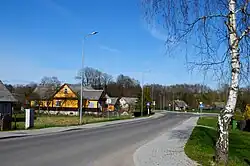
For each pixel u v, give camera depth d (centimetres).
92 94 7912
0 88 4675
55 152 1430
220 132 1088
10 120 2620
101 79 11656
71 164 1144
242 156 1570
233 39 1015
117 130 3020
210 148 1712
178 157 1363
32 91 7656
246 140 2622
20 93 7400
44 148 1559
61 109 7531
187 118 6366
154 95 12338
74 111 7456
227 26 1016
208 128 3678
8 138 2036
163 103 12319
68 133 2536
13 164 1095
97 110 7644
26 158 1233
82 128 3153
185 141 2098
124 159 1309
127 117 6081
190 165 1161
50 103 7562
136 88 11862
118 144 1873
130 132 2812
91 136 2327
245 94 1139
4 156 1265
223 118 1078
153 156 1398
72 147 1641
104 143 1900
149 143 1956
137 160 1285
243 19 1001
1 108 4434
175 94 12138
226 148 1079
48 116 6012
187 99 11706
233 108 1062
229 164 1103
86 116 6200
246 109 3984
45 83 7975
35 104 7312
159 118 6209
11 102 4609
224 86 1091
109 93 11850
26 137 2123
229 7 1010
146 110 7794
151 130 3122
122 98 10906
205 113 9444
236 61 1026
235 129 4175
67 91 7569
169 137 2398
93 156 1361
